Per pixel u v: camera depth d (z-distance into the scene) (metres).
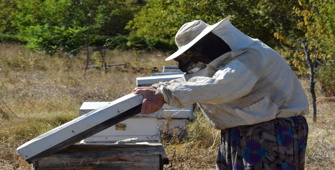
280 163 2.40
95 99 8.43
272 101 2.44
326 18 8.38
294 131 2.47
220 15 14.73
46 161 2.57
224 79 2.24
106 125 2.32
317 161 4.64
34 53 15.46
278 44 14.35
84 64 16.11
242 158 2.46
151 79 5.12
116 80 11.34
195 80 2.31
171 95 2.23
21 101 7.84
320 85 10.63
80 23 17.64
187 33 2.50
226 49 2.41
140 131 4.74
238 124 2.44
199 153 4.65
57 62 14.39
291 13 13.31
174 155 4.42
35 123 5.88
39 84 10.28
